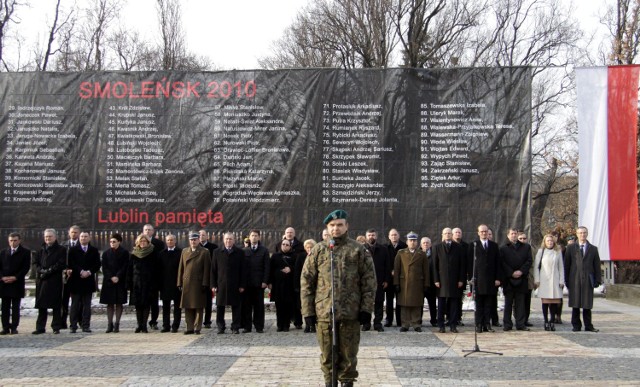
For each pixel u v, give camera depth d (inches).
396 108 615.5
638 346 441.1
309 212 614.9
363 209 612.4
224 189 619.8
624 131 597.3
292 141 619.2
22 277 510.9
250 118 621.9
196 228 619.2
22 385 315.9
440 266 520.4
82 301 528.4
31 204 625.3
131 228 621.9
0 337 490.3
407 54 1174.3
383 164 613.0
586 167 599.8
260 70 623.2
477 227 605.6
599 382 322.0
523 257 532.1
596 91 602.5
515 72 610.5
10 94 634.2
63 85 633.0
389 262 540.1
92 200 624.4
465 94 612.4
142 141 626.2
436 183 609.9
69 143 629.0
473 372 348.5
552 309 531.2
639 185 868.0
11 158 629.0
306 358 392.5
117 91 629.9
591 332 516.1
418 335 500.4
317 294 279.7
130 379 327.9
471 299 671.1
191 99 626.8
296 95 620.7
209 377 333.4
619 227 592.1
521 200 603.5
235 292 513.7
